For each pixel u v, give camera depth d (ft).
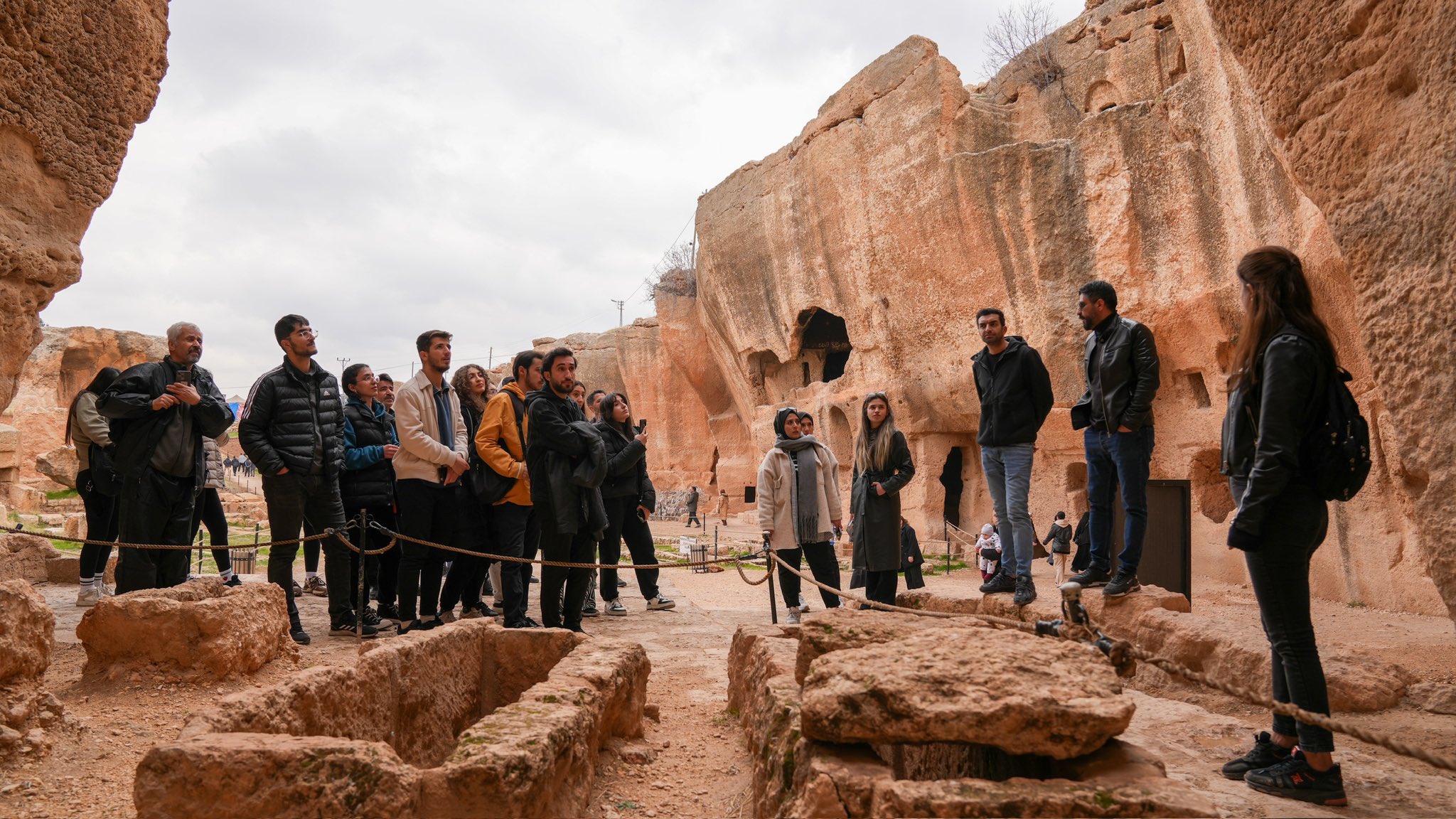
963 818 7.41
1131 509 19.75
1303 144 16.71
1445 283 13.91
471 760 9.46
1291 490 11.75
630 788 13.06
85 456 27.76
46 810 11.44
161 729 15.11
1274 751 12.03
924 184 67.67
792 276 88.94
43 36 19.38
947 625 13.58
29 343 20.08
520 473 24.23
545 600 23.15
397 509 25.26
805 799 8.44
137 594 18.38
